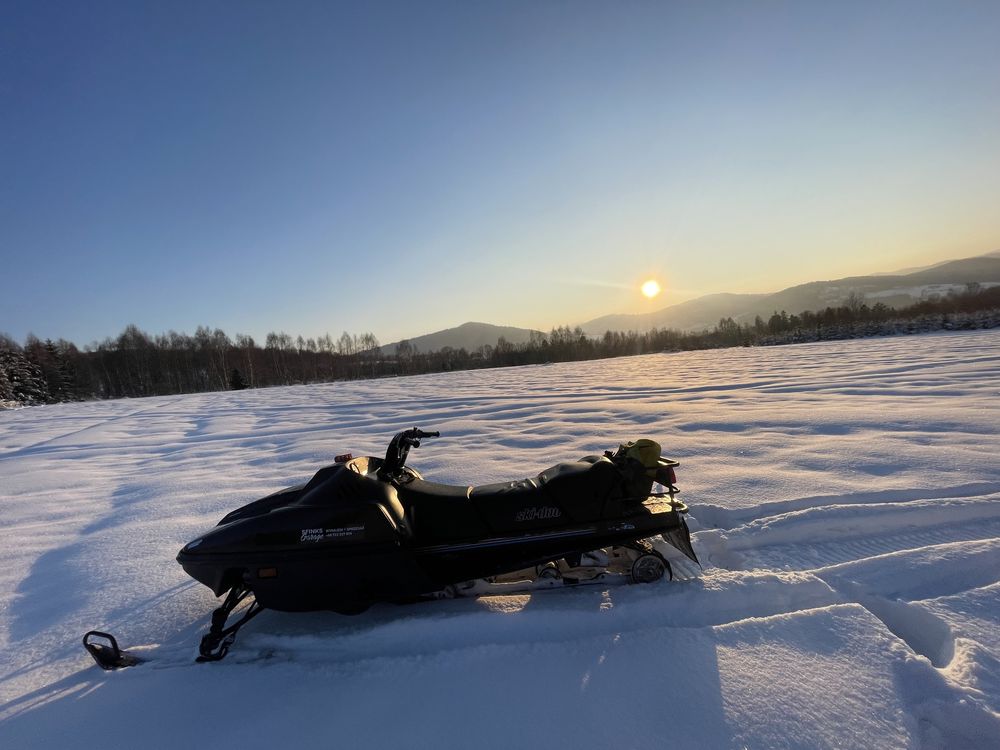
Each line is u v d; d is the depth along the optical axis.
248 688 2.32
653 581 2.96
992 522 3.49
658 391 12.22
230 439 9.76
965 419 6.17
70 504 5.53
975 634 2.41
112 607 3.10
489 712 2.07
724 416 7.71
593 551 2.98
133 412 18.23
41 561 3.92
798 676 2.18
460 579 2.80
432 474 5.46
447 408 12.11
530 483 3.00
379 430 9.37
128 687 2.38
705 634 2.46
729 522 3.76
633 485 2.90
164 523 4.50
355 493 2.73
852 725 1.94
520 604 2.80
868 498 3.87
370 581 2.65
